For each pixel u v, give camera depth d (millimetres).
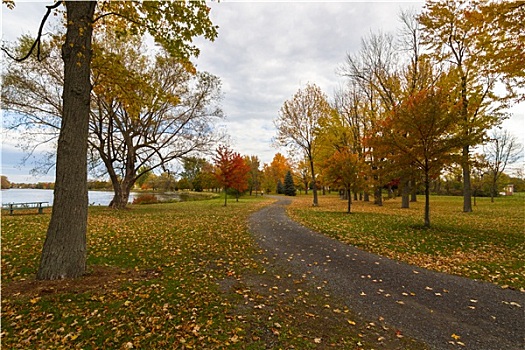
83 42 5250
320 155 26828
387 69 21719
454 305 4543
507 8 7383
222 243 8758
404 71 21234
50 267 5074
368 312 4273
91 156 20125
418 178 11516
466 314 4230
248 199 40906
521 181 45312
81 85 5262
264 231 11172
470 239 9133
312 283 5492
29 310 3943
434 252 7785
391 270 6344
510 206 22984
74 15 5230
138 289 4812
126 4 6172
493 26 8117
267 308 4316
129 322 3707
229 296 4719
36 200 31484
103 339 3326
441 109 10211
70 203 5211
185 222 13617
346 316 4125
